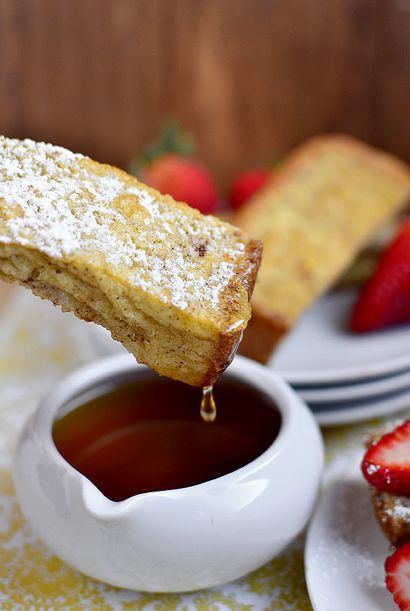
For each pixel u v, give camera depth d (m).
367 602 0.32
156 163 0.57
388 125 0.74
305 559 0.34
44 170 0.31
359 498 0.37
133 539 0.32
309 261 0.48
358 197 0.52
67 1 0.70
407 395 0.43
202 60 0.73
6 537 0.37
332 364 0.46
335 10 0.71
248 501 0.32
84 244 0.29
